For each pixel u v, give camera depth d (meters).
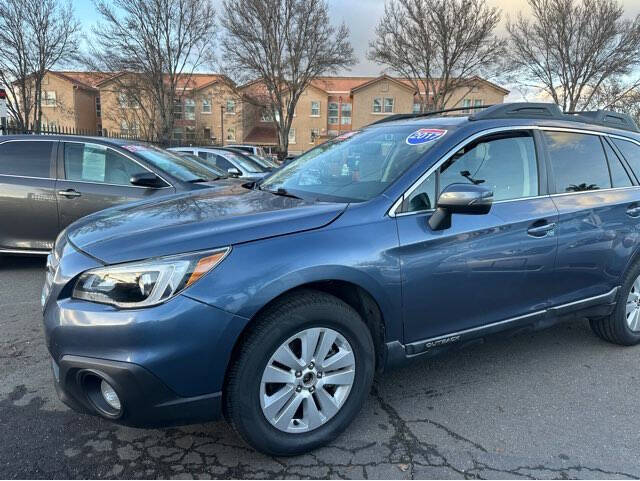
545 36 31.05
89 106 51.09
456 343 2.90
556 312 3.31
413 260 2.61
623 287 3.67
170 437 2.63
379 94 49.12
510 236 2.95
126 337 2.07
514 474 2.40
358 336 2.52
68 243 2.55
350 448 2.57
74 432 2.65
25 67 32.34
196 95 48.62
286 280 2.26
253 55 32.50
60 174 5.61
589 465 2.48
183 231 2.33
